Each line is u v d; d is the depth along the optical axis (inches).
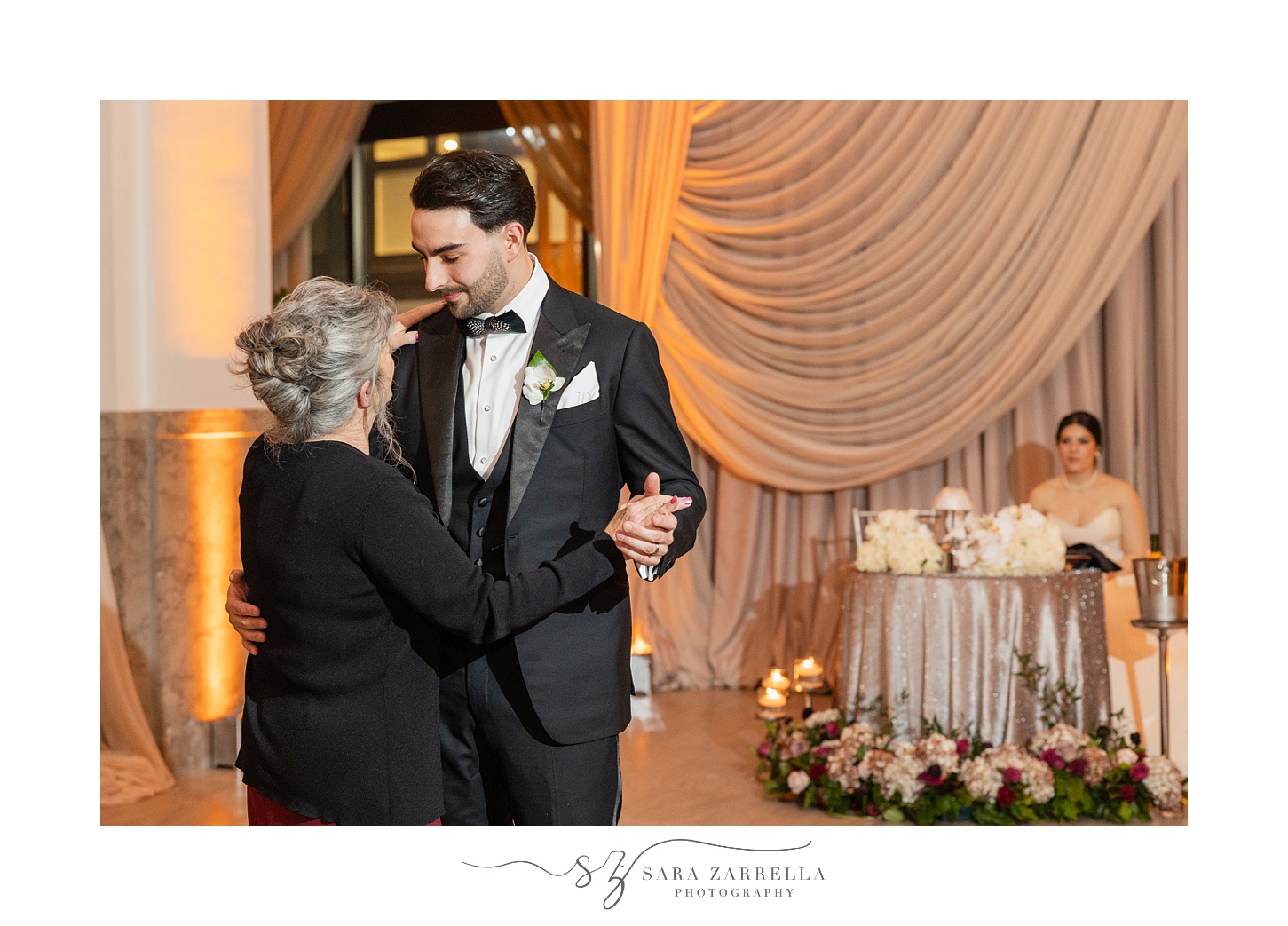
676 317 224.7
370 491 64.5
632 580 223.1
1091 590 149.6
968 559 152.7
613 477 78.4
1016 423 214.2
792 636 226.5
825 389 219.3
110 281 154.9
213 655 164.2
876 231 215.8
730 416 223.0
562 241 244.2
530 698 74.4
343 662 65.1
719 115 222.4
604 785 76.7
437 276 75.5
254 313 172.9
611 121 220.7
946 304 213.3
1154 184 203.3
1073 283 207.3
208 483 163.9
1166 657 151.3
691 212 224.4
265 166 174.7
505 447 77.4
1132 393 207.8
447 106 250.2
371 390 68.6
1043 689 144.7
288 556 65.1
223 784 155.6
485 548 76.7
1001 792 132.6
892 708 147.7
